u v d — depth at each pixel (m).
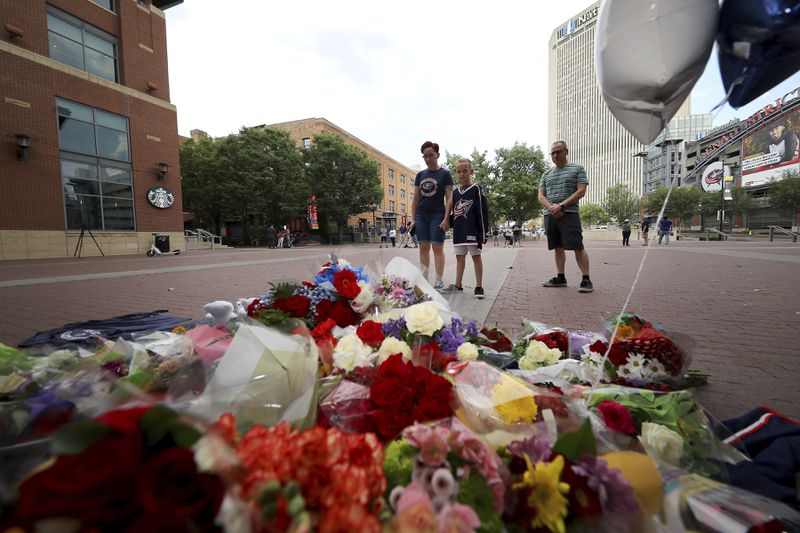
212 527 0.45
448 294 4.07
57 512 0.40
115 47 15.29
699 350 2.33
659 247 16.67
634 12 1.02
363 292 1.68
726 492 0.86
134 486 0.42
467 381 1.05
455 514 0.60
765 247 15.48
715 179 44.91
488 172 35.56
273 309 1.63
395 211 54.22
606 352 1.47
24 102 12.55
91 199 14.44
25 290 5.24
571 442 0.75
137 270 8.31
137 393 0.65
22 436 0.79
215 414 0.80
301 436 0.61
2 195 12.17
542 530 0.68
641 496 0.77
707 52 1.01
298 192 30.56
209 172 29.64
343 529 0.52
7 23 12.22
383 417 0.85
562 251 5.10
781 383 1.81
